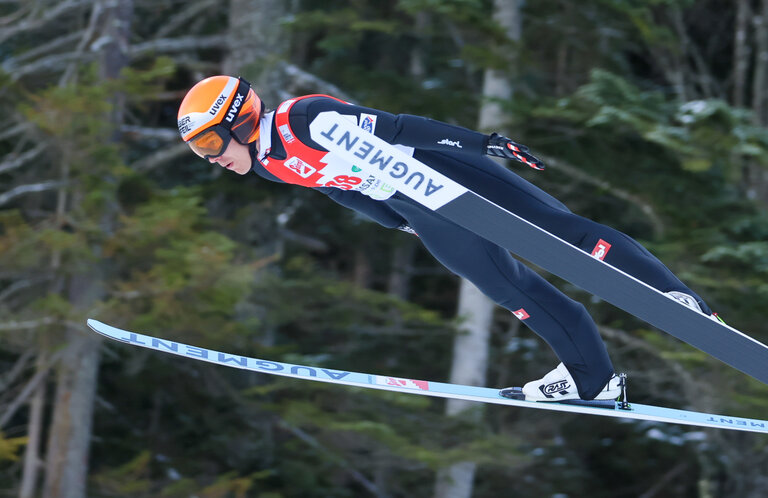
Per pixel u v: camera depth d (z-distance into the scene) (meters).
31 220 23.53
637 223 27.11
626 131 22.06
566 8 25.12
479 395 9.07
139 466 22.77
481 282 8.52
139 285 19.31
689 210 21.94
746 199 22.83
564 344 8.57
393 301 23.69
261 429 26.52
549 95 27.84
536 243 7.56
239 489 22.16
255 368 9.41
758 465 25.64
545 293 8.53
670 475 32.84
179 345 9.47
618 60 27.53
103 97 19.09
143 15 29.38
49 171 22.70
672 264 21.48
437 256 8.65
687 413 8.95
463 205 7.56
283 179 8.33
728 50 36.84
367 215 9.05
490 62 21.20
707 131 18.92
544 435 31.22
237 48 23.64
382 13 30.12
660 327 7.76
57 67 23.31
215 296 19.25
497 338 31.22
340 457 24.20
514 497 30.83
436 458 20.84
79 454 21.98
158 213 19.28
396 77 23.73
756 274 20.97
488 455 21.19
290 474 25.39
